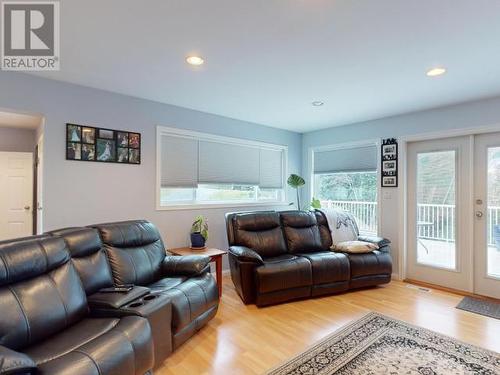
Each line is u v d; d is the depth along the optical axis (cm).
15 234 442
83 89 300
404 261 397
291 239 376
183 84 294
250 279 307
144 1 165
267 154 480
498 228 330
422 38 204
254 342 232
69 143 292
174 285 238
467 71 258
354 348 221
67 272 187
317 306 305
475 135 345
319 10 172
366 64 246
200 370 196
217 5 168
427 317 277
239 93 320
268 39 207
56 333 162
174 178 371
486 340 234
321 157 502
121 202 326
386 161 412
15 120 392
